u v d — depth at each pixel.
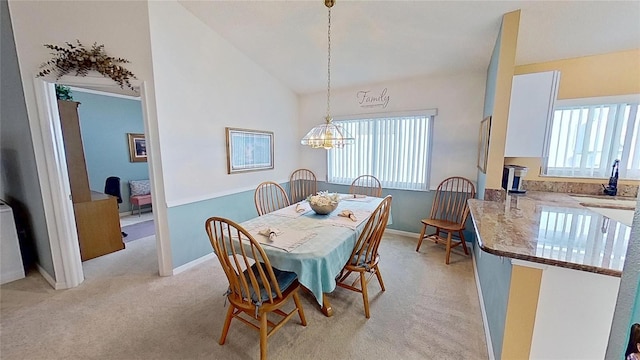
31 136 2.14
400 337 1.76
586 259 0.97
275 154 3.90
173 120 2.50
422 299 2.19
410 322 1.91
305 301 2.17
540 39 2.19
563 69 2.43
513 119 2.01
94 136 4.48
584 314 1.10
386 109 3.63
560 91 2.46
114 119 4.70
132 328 1.85
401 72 3.27
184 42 2.53
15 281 2.47
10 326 1.86
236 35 2.86
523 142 2.00
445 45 2.59
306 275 1.52
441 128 3.31
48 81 2.11
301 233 1.87
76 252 2.40
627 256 0.55
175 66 2.48
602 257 0.99
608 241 1.17
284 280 1.72
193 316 1.98
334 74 3.50
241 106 3.25
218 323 1.90
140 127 5.07
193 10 2.52
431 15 2.17
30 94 2.09
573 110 2.43
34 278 2.52
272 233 1.78
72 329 1.83
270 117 3.75
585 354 1.13
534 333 1.19
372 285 2.42
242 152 3.31
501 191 2.09
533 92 1.93
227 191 3.15
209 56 2.79
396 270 2.69
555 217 1.59
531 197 2.25
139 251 3.19
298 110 4.34
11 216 2.47
